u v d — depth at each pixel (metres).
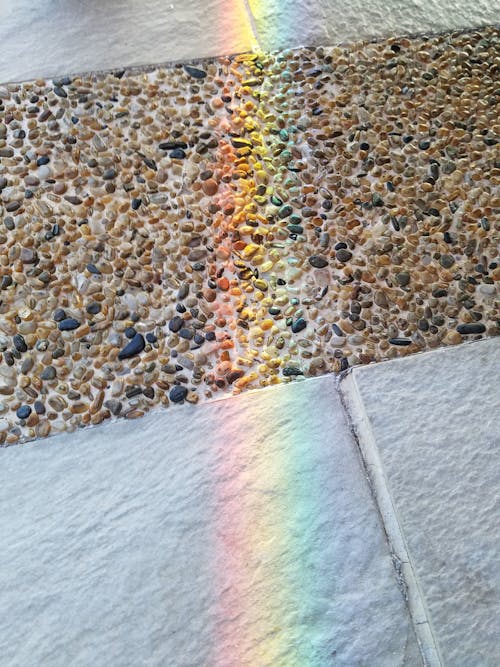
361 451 0.39
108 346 0.41
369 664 0.34
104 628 0.34
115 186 0.46
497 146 0.50
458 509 0.37
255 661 0.34
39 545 0.36
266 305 0.43
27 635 0.34
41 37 0.52
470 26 0.56
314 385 0.41
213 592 0.35
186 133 0.48
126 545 0.36
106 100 0.49
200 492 0.38
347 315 0.43
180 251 0.44
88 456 0.38
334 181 0.47
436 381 0.41
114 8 0.54
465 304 0.44
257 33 0.53
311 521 0.37
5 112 0.49
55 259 0.44
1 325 0.42
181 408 0.40
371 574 0.36
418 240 0.46
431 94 0.52
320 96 0.51
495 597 0.35
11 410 0.40
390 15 0.55
